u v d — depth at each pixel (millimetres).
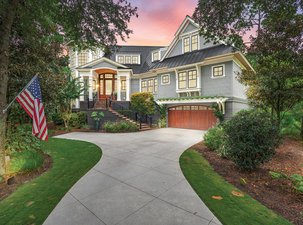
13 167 4867
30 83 4680
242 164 4723
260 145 4473
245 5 4652
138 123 15500
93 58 20719
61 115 13789
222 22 5023
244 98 15938
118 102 18312
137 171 5027
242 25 5148
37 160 5504
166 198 3514
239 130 4707
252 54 7305
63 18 5250
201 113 14469
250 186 4059
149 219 2848
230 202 3359
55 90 7121
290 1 4375
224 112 13133
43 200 3471
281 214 3012
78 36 5680
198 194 3668
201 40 15664
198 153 6984
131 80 20609
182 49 17109
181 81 15828
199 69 14570
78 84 14836
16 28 5355
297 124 12055
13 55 5621
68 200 3455
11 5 4289
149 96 16188
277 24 5855
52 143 8844
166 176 4656
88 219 2854
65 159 6293
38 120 4609
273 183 4156
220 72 13562
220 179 4461
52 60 7000
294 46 6004
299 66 6562
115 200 3441
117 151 7293
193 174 4773
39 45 6125
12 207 3242
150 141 9461
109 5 5090
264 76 7742
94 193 3738
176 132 13031
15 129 6617
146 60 22266
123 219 2852
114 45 6090
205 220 2824
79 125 14555
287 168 5246
